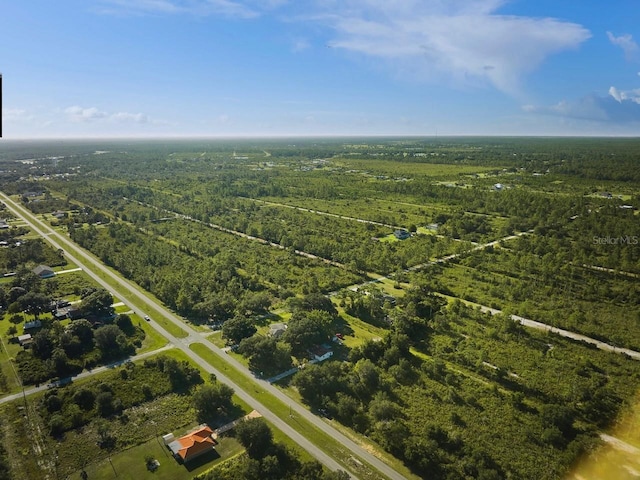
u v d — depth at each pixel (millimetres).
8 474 86188
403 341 128500
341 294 171500
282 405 107812
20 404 107375
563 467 85750
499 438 94875
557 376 116688
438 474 85750
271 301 167000
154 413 104938
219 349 134125
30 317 152625
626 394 109062
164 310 162250
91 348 132125
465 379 116250
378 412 100062
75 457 91062
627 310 155250
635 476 83500
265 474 84438
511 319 140625
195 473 87062
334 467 88375
